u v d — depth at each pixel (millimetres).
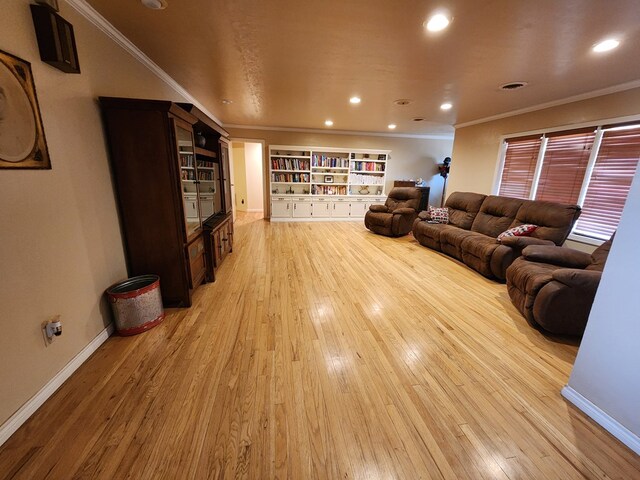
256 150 7750
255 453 1204
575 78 2750
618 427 1307
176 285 2432
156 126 2080
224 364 1761
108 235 2041
